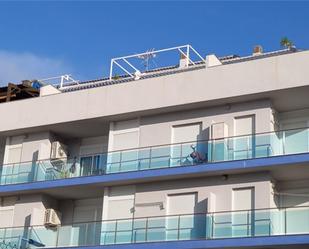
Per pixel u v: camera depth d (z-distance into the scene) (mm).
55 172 33250
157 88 31641
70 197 33719
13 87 39844
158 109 31391
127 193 31359
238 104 30062
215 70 30500
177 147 30375
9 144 35750
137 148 31234
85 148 34656
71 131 34469
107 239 29844
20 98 39906
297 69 28781
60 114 33875
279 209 26797
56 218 32938
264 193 28141
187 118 31016
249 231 26984
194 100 30531
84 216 33344
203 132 30438
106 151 34000
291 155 27531
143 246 28734
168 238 28469
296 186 29125
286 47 35594
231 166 28500
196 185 29672
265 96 29422
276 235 26391
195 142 30031
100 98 33031
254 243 26672
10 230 32625
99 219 32844
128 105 32125
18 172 33938
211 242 27453
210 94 30250
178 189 30000
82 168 33062
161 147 30703
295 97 29234
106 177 31234
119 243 29453
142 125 32031
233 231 27312
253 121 29562
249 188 28609
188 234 28125
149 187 30750
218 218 27812
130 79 36719
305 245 26109
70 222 33469
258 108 29547
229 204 28688
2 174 34312
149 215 30266
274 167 27984
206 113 30656
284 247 26750
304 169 28000
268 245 26453
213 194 29109
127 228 29578
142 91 32000
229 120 30000
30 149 34844
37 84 40312
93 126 33656
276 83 28969
